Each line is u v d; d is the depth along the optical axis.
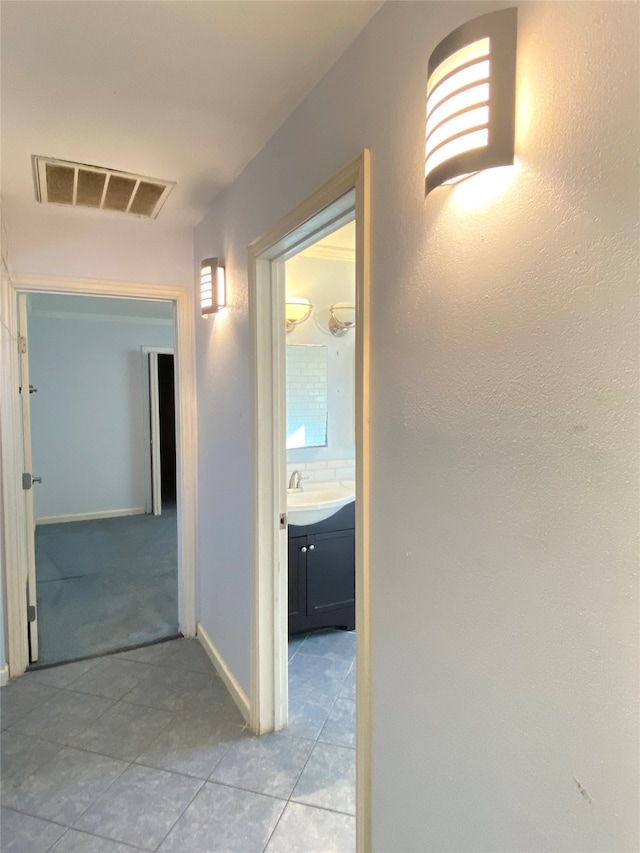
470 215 0.92
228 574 2.46
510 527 0.86
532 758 0.84
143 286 2.76
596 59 0.69
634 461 0.66
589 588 0.73
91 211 2.54
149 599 3.57
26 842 1.62
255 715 2.14
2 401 2.51
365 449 1.28
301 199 1.59
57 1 1.16
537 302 0.79
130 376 6.06
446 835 1.05
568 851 0.78
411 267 1.09
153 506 6.10
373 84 1.21
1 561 2.53
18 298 2.66
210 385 2.63
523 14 0.80
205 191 2.31
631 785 0.68
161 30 1.26
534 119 0.79
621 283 0.66
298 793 1.82
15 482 2.57
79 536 5.17
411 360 1.10
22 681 2.54
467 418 0.95
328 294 3.32
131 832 1.66
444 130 0.87
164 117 1.68
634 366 0.65
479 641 0.94
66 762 1.97
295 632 2.90
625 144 0.65
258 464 2.05
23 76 1.46
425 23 1.03
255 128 1.74
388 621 1.23
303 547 2.86
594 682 0.73
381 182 1.19
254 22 1.23
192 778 1.89
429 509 1.06
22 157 1.96
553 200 0.76
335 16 1.21
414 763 1.16
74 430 5.82
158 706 2.34
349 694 2.44
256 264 1.98
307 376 3.28
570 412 0.74
